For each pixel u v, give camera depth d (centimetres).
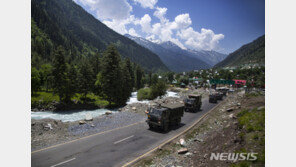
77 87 5225
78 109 4562
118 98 5138
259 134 1031
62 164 1027
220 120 2242
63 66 4616
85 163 1055
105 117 2312
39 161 1048
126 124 2053
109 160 1112
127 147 1347
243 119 1399
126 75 5747
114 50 4959
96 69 7612
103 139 1509
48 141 1392
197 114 2864
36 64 9338
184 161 1102
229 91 7725
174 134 1741
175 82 12381
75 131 1702
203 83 12681
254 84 8662
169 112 1897
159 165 1052
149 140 1530
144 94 6366
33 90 5328
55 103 4538
